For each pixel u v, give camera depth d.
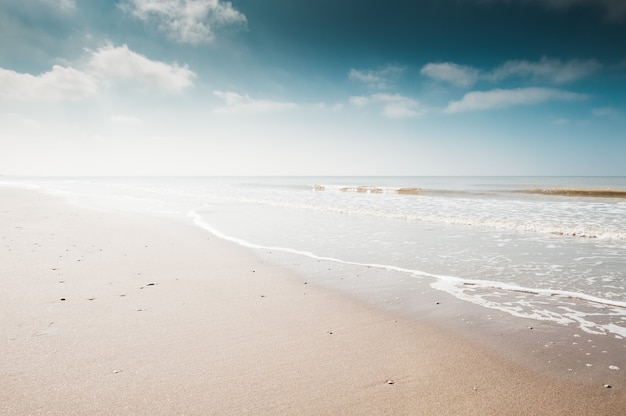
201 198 31.83
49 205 23.66
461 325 5.27
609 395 3.47
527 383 3.71
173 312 5.61
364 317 5.57
